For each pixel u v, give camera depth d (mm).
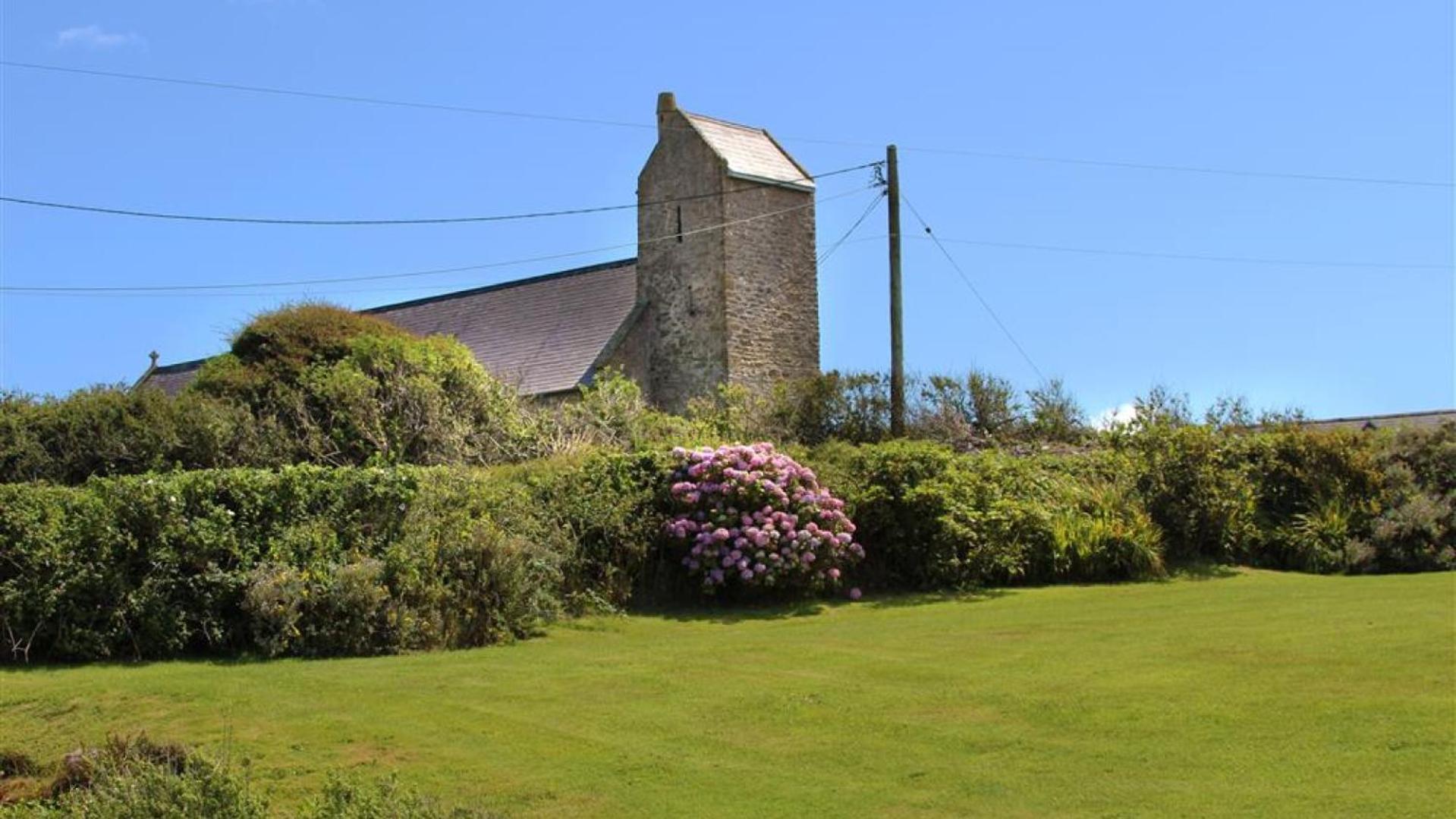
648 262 32094
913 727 8719
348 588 12141
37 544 11828
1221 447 19453
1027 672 10102
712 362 30500
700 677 10438
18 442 17953
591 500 15453
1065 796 7242
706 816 7246
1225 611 12852
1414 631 10789
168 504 12250
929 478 17016
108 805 7258
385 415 19453
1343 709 8430
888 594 16125
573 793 7707
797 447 18594
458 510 13766
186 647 12055
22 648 11648
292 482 12930
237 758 8539
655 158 32031
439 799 7531
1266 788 7117
